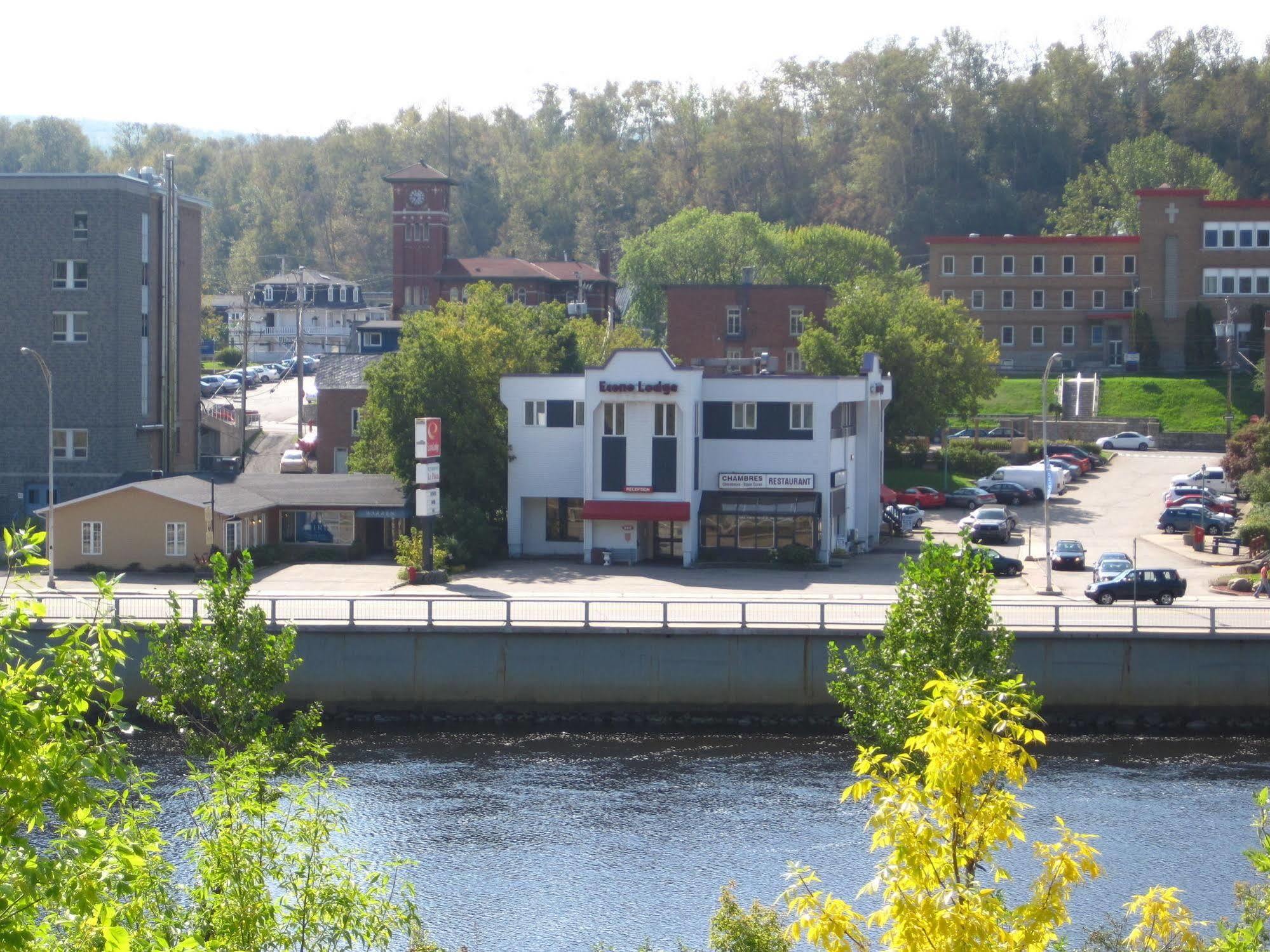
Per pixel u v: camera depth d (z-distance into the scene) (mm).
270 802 73562
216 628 112812
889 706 107000
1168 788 147500
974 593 107938
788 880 120125
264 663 112250
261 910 61719
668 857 126938
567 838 132250
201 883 63531
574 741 170875
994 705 49625
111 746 44688
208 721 126500
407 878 121125
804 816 138625
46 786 40594
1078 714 176500
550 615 186625
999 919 46969
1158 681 175500
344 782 80438
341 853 73500
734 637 178250
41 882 39969
